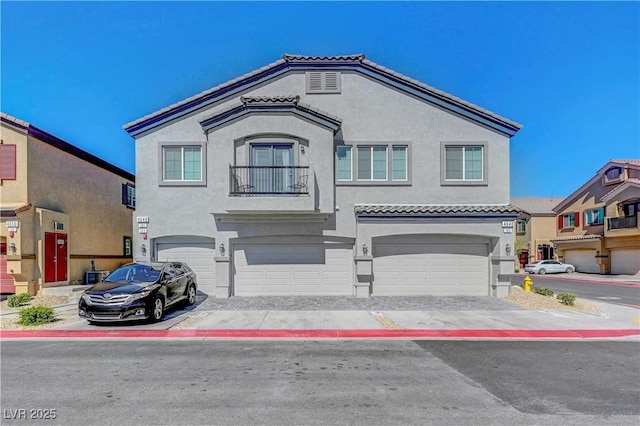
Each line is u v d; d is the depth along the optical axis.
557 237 39.59
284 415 5.27
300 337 9.71
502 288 15.47
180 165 15.86
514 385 6.44
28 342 9.32
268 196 14.98
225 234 15.61
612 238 32.78
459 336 9.84
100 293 10.72
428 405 5.62
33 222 15.75
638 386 6.44
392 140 16.14
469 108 16.17
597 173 34.78
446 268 16.00
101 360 7.79
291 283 15.85
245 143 15.30
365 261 15.43
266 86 16.30
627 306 14.67
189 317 11.87
